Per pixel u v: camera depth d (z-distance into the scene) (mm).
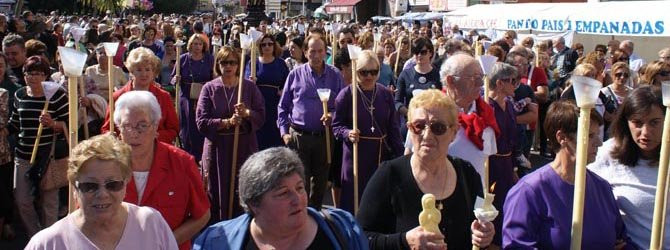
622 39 16719
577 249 2789
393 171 3277
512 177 4938
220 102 6199
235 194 6176
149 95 3740
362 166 5848
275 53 8078
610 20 15234
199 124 6145
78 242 2803
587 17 16031
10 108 6273
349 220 2826
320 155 6570
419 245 2830
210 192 6203
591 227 3160
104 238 2842
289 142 6652
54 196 5770
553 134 3189
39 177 5613
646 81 6621
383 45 12398
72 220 2871
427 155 3188
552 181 3160
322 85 6652
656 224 2830
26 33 12641
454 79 4246
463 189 3287
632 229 3490
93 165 2746
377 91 5887
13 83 6465
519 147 6680
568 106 3160
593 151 3314
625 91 7102
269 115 7953
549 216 3109
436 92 3297
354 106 5648
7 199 5820
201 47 9047
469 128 4219
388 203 3244
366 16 48438
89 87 6719
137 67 5504
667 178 2816
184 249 3756
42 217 5855
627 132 3498
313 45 6617
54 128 5598
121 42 14641
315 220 2766
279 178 2547
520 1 28156
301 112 6590
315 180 6625
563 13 16922
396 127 5977
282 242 2680
